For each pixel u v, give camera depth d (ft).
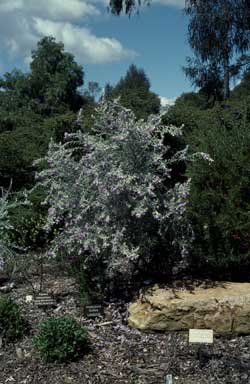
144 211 16.49
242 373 13.73
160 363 14.28
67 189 17.98
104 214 17.25
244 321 15.75
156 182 16.85
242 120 22.27
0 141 34.09
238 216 17.33
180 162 24.81
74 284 20.12
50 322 14.87
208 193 17.61
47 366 14.21
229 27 62.44
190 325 15.75
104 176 17.19
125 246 16.74
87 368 14.07
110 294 18.11
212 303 15.76
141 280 18.53
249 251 17.30
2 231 20.12
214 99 65.46
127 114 17.90
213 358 14.49
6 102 119.96
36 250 25.44
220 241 17.46
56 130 33.73
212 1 62.44
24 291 19.90
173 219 17.38
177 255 18.07
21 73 125.08
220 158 17.90
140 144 17.34
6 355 14.94
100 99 18.60
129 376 13.70
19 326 15.88
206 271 18.43
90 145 17.84
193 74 65.05
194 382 13.41
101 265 17.84
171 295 16.20
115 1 61.67
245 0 62.08
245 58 63.98
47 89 121.19
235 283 17.43
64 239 17.90
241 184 17.40
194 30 63.10
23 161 33.58
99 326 16.51
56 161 18.04
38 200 26.96
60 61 123.54
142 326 15.97
